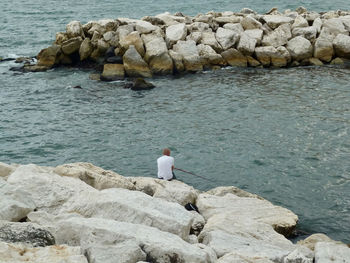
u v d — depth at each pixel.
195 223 10.42
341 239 12.13
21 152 18.34
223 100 24.39
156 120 21.69
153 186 12.56
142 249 7.18
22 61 34.25
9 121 21.83
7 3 64.81
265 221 11.30
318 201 14.30
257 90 26.11
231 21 35.47
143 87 26.84
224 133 19.92
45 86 27.72
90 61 32.81
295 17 37.50
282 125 20.62
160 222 8.61
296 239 11.72
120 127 20.92
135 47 30.62
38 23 50.50
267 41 32.91
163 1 65.69
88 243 6.96
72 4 64.62
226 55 32.03
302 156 17.53
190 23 35.78
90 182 12.09
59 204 9.74
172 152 18.17
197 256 7.20
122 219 8.77
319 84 27.05
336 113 21.94
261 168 16.66
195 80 28.73
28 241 7.22
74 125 21.27
